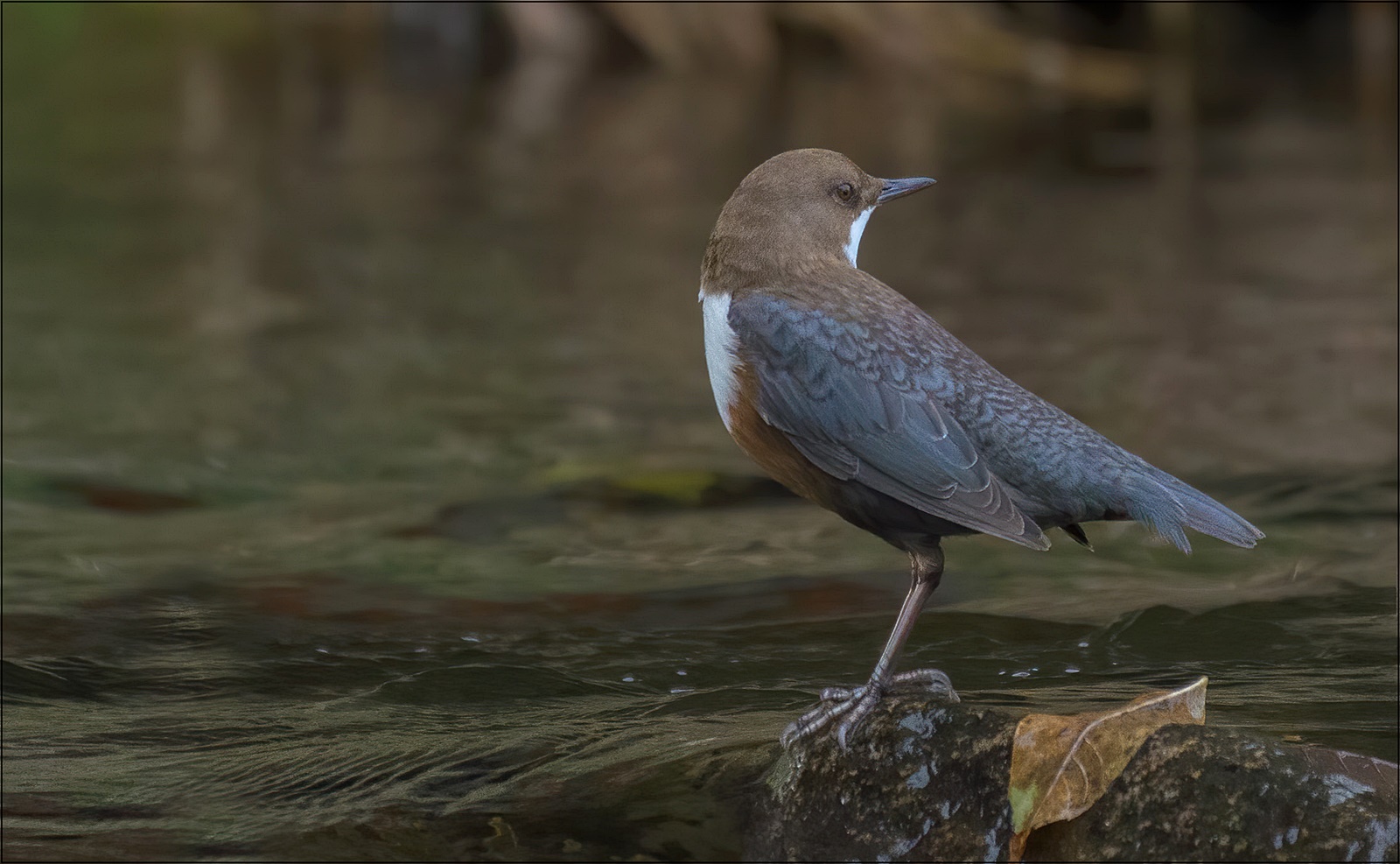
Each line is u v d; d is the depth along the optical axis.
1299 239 19.80
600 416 13.23
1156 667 7.77
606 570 9.73
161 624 8.78
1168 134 28.66
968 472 6.45
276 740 7.17
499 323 16.52
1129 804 5.59
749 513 10.91
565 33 39.12
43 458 11.95
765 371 6.82
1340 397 13.09
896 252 20.06
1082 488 6.50
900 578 9.50
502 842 6.10
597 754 6.80
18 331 15.99
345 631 8.68
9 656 8.26
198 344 15.62
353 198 23.81
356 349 15.48
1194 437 12.08
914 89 33.69
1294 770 5.52
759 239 7.11
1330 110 30.28
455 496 11.20
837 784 6.07
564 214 22.42
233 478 11.59
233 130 30.19
